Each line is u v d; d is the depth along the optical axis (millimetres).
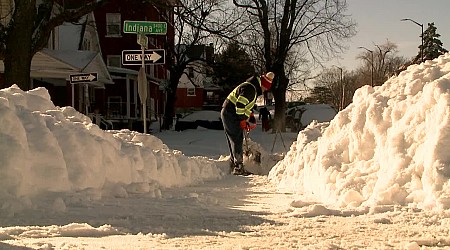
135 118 42969
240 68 43781
